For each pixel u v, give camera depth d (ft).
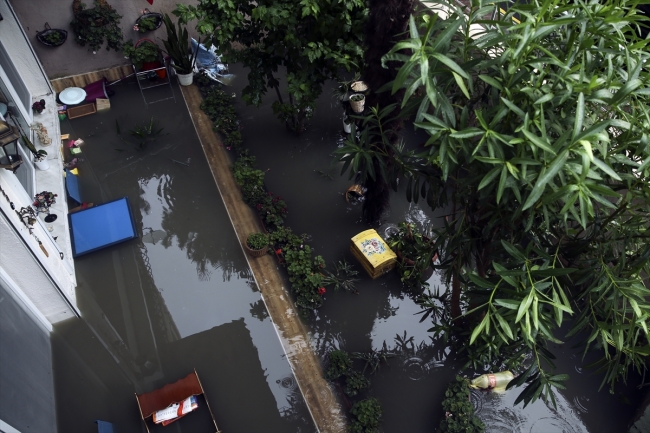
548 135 14.84
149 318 27.20
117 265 29.22
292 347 26.20
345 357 25.03
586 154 12.23
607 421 23.49
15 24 32.04
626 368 17.37
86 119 36.91
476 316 23.36
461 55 16.65
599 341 17.95
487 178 14.16
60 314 26.58
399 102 22.66
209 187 33.09
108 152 34.86
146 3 37.86
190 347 26.14
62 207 30.04
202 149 35.29
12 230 21.49
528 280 15.99
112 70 39.47
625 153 16.30
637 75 13.98
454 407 22.91
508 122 15.24
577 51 14.69
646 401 22.62
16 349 21.79
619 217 17.63
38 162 30.83
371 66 22.11
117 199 31.60
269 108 37.96
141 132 35.24
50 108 35.65
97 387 24.59
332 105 38.37
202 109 37.50
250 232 30.76
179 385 23.57
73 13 36.24
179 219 31.40
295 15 27.37
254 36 30.14
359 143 21.88
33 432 20.89
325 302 27.84
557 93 13.97
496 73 15.70
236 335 26.61
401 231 29.68
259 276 28.89
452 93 19.12
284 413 23.88
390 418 23.76
